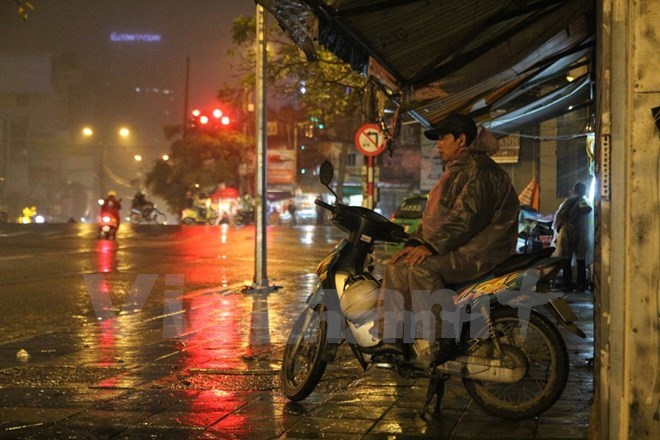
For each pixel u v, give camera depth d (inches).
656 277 150.7
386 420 211.5
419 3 250.1
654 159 150.4
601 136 157.4
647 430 151.6
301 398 230.2
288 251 857.5
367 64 289.3
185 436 198.7
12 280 573.3
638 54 150.9
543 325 204.1
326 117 844.0
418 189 1897.1
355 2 246.8
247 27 810.2
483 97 337.7
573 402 227.3
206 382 259.3
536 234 578.2
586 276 529.3
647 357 151.5
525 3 248.5
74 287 540.1
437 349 204.7
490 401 209.5
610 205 153.9
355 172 2301.9
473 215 203.5
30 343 336.8
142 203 1663.4
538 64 330.0
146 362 293.7
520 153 948.0
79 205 3602.4
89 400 235.0
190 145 2464.3
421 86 295.9
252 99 844.6
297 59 794.2
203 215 1929.1
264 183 520.7
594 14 288.2
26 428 205.2
